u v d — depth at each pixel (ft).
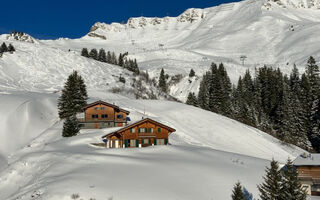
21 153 161.99
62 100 235.61
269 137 230.27
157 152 133.80
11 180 105.29
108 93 347.77
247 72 416.87
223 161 123.95
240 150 190.29
